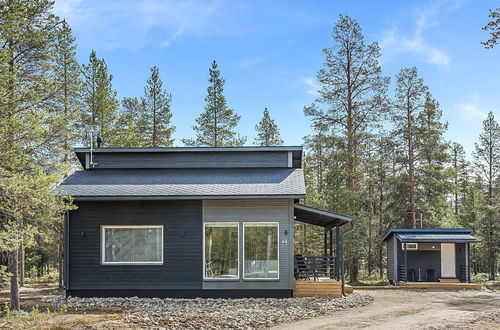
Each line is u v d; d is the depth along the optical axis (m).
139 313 12.88
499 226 34.53
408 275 25.48
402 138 32.72
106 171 19.22
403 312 13.70
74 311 13.59
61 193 13.70
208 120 37.41
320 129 30.22
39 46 14.58
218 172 18.83
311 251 33.75
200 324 11.28
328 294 16.42
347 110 30.09
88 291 16.34
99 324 11.26
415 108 32.69
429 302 16.36
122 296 16.28
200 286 16.23
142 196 15.87
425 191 32.28
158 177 18.06
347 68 30.17
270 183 17.03
